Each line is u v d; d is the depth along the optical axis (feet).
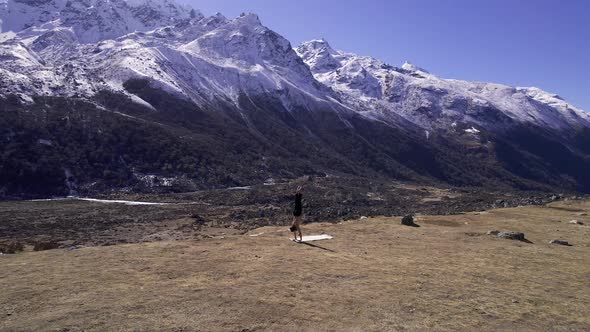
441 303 44.19
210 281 46.78
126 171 457.68
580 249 74.84
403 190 546.67
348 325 37.86
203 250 60.34
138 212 333.83
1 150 410.72
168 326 35.81
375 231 83.56
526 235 90.33
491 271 56.75
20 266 50.80
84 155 453.99
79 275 47.62
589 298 48.08
